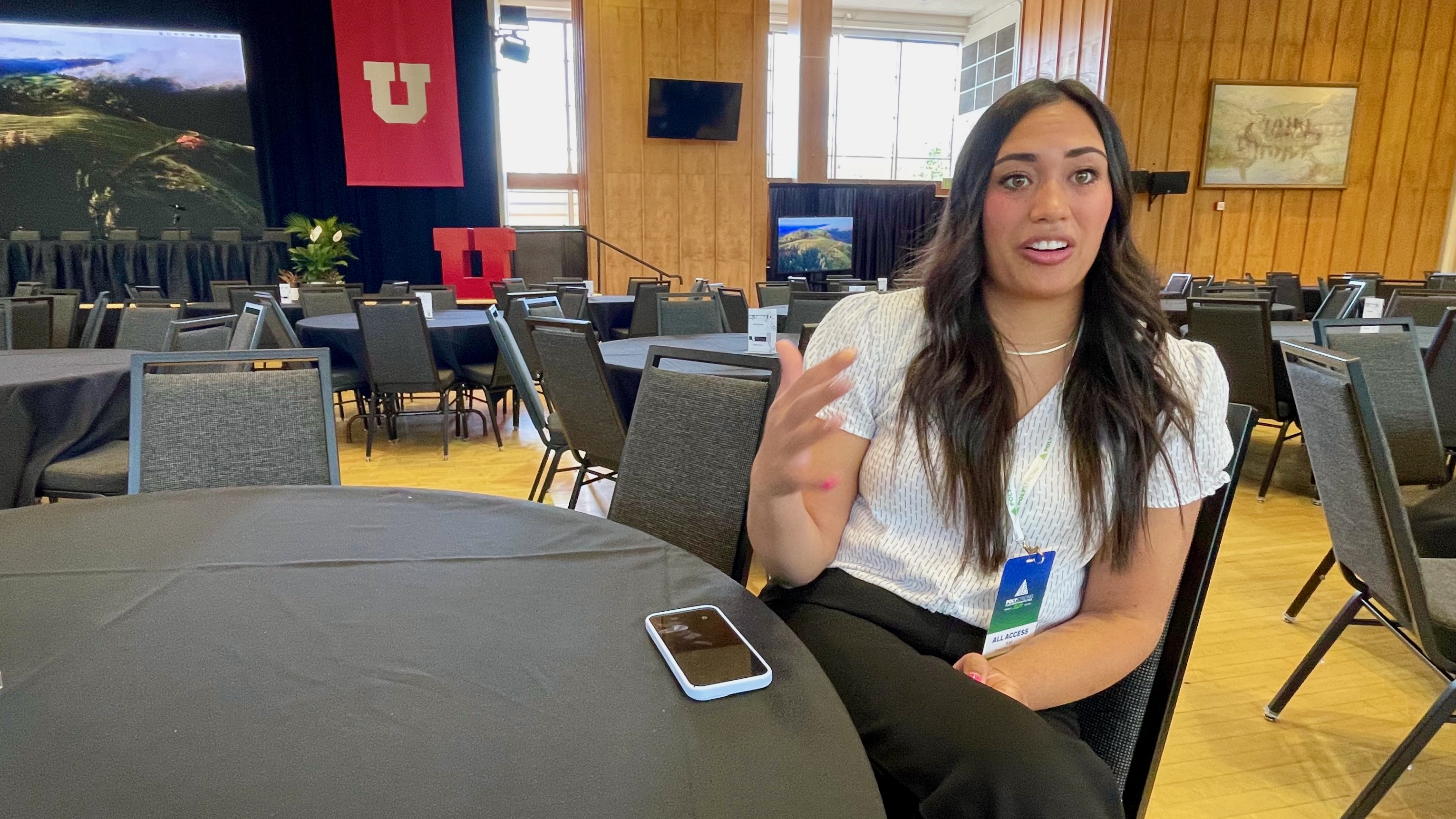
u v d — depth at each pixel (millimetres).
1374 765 1525
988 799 638
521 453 3949
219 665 674
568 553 932
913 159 13922
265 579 847
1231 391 3227
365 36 7891
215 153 8133
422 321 3652
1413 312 3830
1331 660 1919
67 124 7832
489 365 4266
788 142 10516
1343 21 9188
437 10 8016
